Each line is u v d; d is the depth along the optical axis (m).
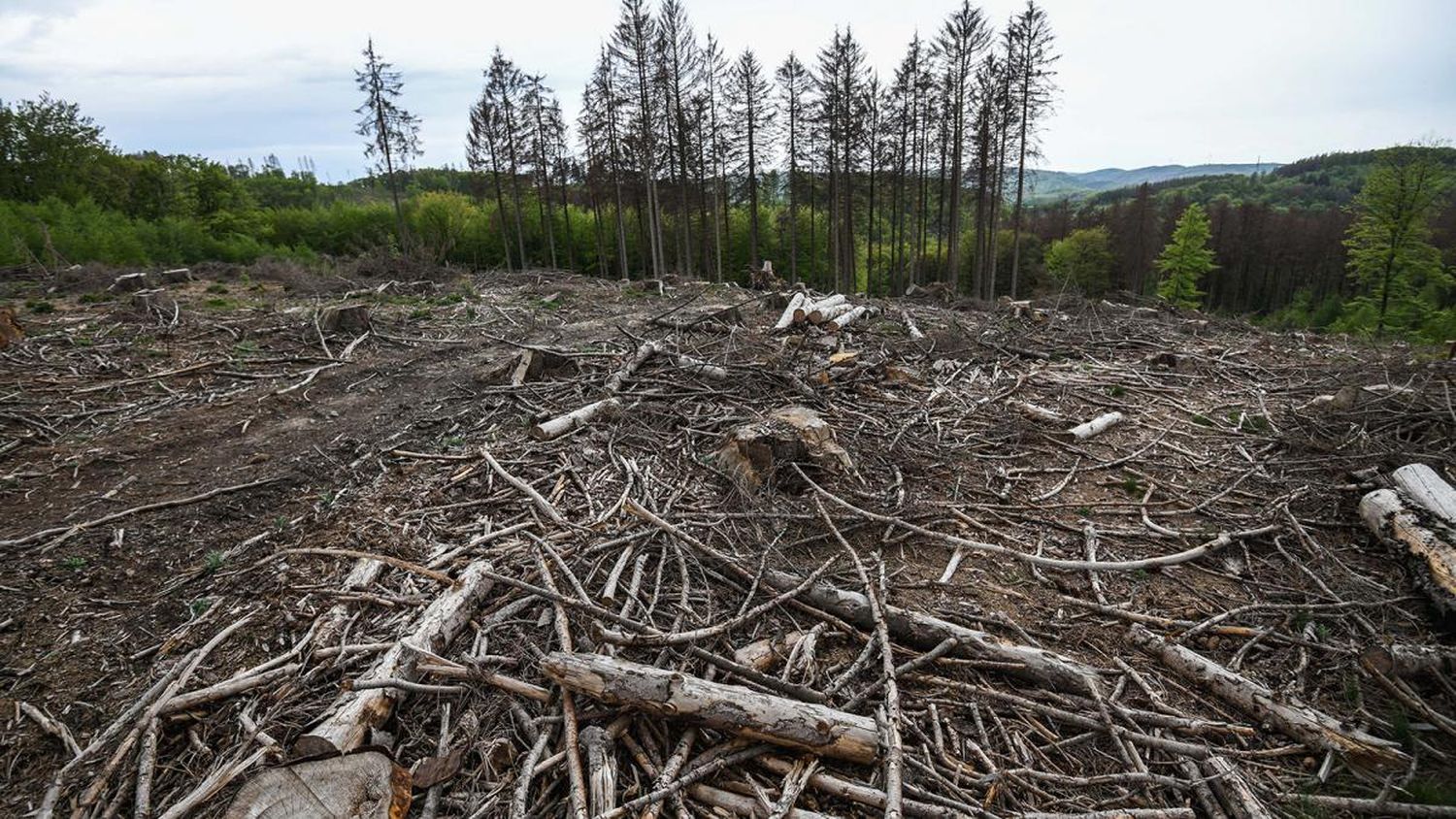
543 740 2.81
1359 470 5.63
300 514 5.08
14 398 7.31
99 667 3.47
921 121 29.06
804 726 2.77
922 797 2.66
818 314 11.11
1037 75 24.52
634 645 3.26
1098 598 4.19
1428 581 4.11
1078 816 2.60
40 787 2.80
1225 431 6.97
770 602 3.78
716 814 2.59
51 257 17.61
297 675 3.31
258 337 10.32
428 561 4.19
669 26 25.53
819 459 5.62
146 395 7.80
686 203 28.38
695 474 5.57
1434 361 8.69
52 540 4.65
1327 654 3.74
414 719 3.07
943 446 6.44
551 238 33.19
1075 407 7.83
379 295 14.99
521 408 7.34
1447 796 2.78
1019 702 3.23
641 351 8.70
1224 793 2.78
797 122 28.38
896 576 4.35
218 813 2.59
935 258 41.22
